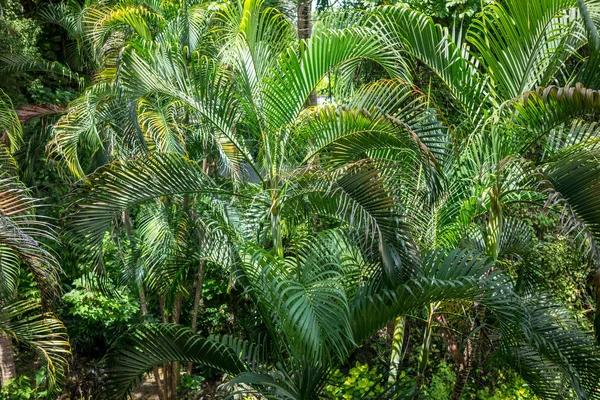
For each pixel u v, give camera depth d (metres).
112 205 3.97
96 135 5.74
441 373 6.21
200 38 6.08
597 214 3.51
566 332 4.31
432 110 4.61
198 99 4.25
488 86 4.84
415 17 4.78
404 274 3.97
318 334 3.59
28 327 4.57
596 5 4.75
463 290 3.91
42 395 6.09
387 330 6.83
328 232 4.37
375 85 4.49
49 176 7.50
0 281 4.50
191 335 4.40
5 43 7.07
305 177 3.96
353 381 5.52
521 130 4.27
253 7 4.34
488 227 4.33
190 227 5.05
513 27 4.57
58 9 8.67
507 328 4.15
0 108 6.22
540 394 4.74
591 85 4.41
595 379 4.25
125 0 6.66
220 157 5.38
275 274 3.88
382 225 3.85
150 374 7.61
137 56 4.04
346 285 4.31
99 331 7.62
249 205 4.62
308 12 5.80
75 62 9.53
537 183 3.76
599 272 3.37
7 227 3.65
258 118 4.46
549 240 5.43
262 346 4.80
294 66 4.25
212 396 6.19
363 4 7.27
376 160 4.13
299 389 4.22
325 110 4.07
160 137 5.11
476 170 4.60
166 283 5.20
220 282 7.31
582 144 3.92
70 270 7.08
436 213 4.59
